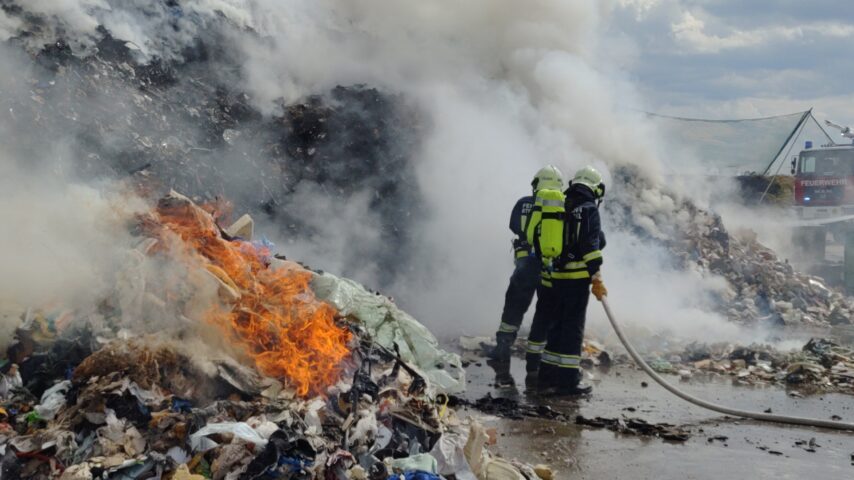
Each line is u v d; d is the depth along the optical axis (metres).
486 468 4.61
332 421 4.62
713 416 6.62
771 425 6.43
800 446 5.88
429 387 5.64
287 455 4.04
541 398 6.89
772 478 5.15
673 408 6.80
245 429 4.14
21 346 4.86
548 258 7.09
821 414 6.75
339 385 5.09
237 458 3.96
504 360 8.02
